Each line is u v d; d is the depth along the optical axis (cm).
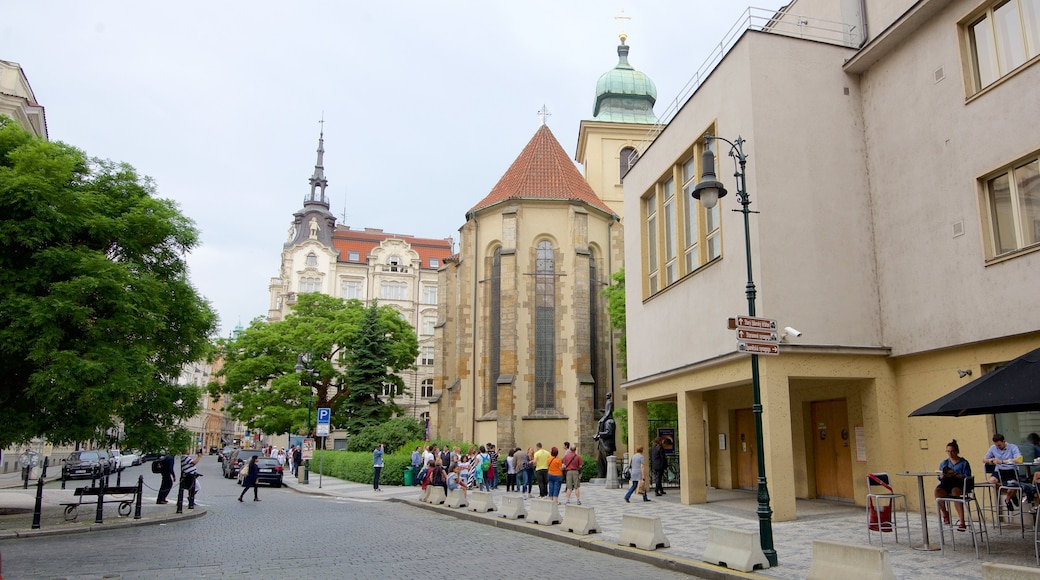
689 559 1105
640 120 5238
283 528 1677
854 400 1814
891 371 1681
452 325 4469
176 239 2042
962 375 1488
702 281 1920
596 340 4222
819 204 1719
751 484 2377
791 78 1759
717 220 1898
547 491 2412
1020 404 948
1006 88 1404
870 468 1664
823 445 2019
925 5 1572
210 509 2241
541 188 4216
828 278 1688
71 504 1750
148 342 1886
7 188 1633
